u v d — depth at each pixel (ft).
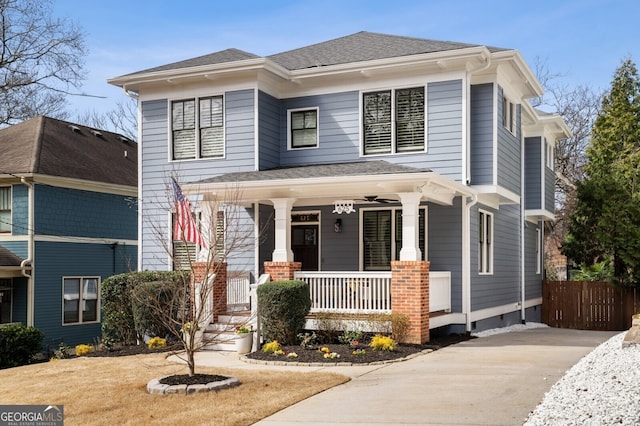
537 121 79.20
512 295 74.13
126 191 87.40
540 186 80.23
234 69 61.46
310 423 26.86
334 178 51.24
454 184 53.36
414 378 36.40
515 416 26.63
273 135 64.54
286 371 39.63
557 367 39.14
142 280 58.34
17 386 37.11
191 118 65.21
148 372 40.57
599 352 39.63
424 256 59.16
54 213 77.77
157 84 65.87
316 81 63.67
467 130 57.77
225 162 63.26
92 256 82.79
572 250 88.74
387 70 60.03
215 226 46.88
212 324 54.49
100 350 55.11
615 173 84.48
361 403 30.22
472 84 60.85
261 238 62.49
